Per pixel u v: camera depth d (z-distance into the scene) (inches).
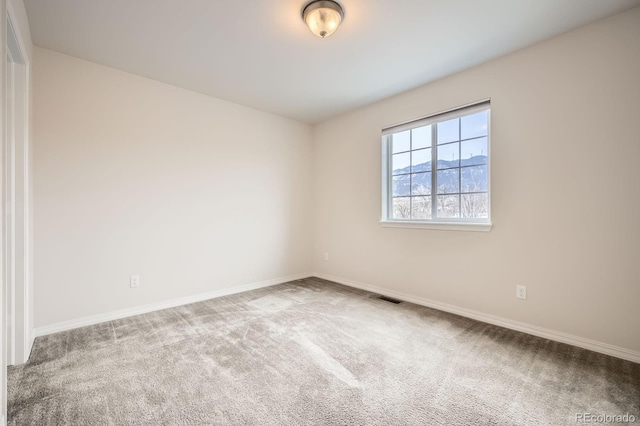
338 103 141.3
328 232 166.7
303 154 170.9
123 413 55.9
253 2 72.6
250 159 146.6
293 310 113.9
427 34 86.0
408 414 55.6
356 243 150.6
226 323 100.6
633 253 75.6
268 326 97.9
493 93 100.3
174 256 120.6
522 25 81.8
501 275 99.0
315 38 88.2
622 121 76.8
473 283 106.1
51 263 93.7
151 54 97.0
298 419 54.3
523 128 93.7
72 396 60.8
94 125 102.1
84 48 93.3
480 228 103.1
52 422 53.4
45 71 93.1
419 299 122.6
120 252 107.3
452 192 115.4
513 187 96.0
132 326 98.1
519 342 86.2
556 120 87.3
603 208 79.7
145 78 113.5
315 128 174.9
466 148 111.2
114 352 79.7
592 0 71.6
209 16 77.9
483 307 103.4
